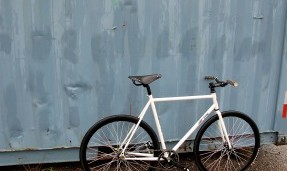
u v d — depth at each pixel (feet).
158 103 11.02
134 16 10.08
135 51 10.37
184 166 10.81
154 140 10.43
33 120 10.52
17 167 11.37
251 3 10.61
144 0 10.02
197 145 10.78
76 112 10.64
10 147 10.64
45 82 10.24
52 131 10.71
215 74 11.01
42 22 9.75
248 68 11.18
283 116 11.82
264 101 11.63
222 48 10.82
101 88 10.53
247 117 11.06
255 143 11.43
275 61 11.28
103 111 10.75
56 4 9.67
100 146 10.96
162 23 10.27
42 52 9.98
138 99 10.82
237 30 10.75
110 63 10.36
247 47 10.97
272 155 12.73
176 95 10.98
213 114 11.35
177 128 11.34
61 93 10.41
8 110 10.32
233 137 11.74
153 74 10.23
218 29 10.64
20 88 10.18
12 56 9.89
